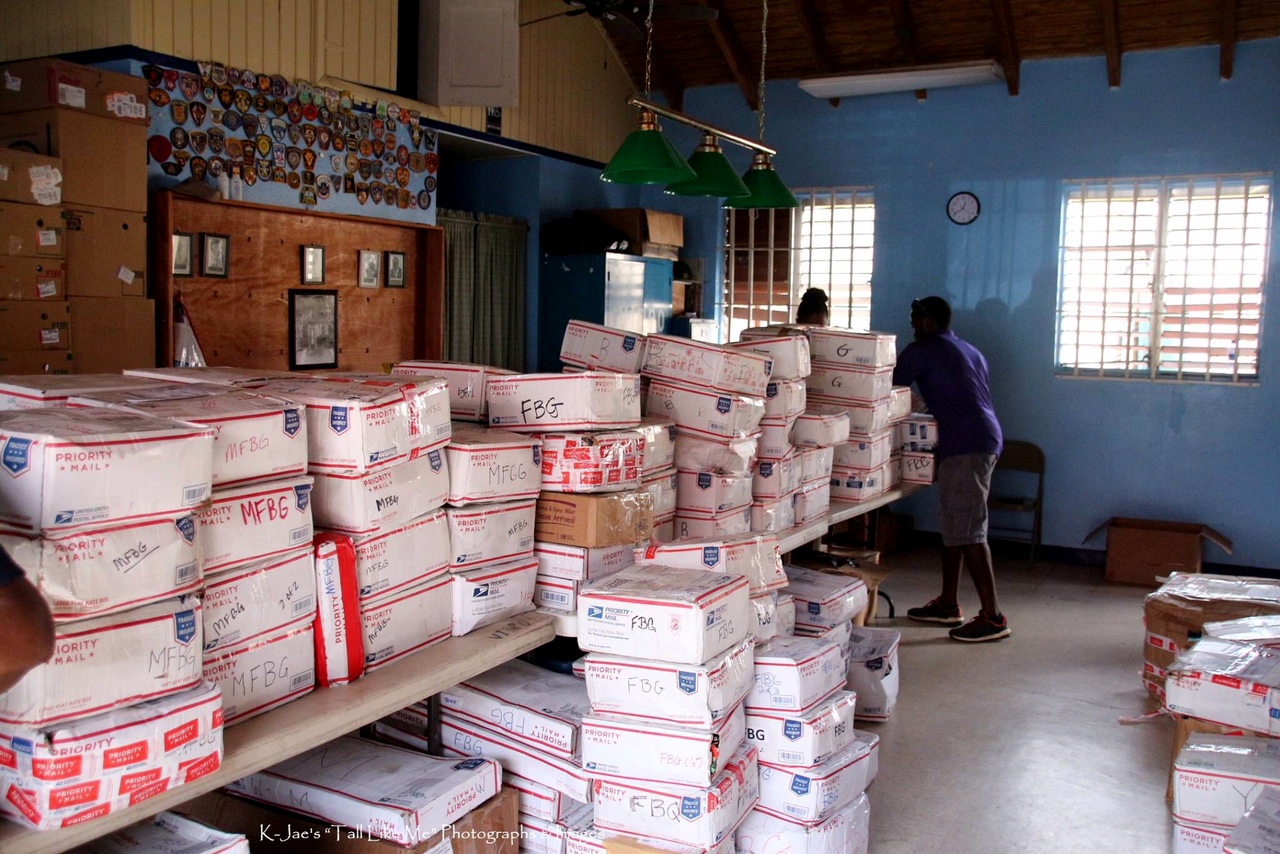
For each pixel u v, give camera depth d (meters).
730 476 3.23
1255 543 6.35
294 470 1.89
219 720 1.58
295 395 2.00
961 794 3.30
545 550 2.56
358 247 5.71
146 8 4.38
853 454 4.55
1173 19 6.15
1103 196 6.64
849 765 2.61
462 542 2.29
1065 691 4.28
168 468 1.51
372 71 5.59
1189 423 6.46
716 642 2.24
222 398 1.85
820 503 4.13
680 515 3.22
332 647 1.96
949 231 7.06
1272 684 2.90
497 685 2.55
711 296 7.86
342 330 5.66
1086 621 5.40
